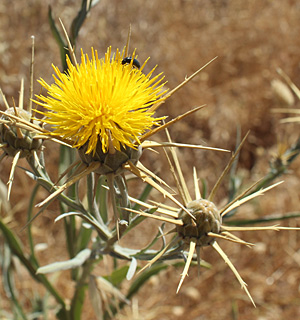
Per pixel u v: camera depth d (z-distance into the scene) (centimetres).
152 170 36
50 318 28
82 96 13
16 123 13
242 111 38
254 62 40
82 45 37
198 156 37
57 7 37
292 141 38
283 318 31
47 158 33
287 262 33
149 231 33
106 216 19
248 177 37
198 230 14
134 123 13
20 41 35
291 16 43
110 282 20
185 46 40
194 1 44
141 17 40
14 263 22
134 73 13
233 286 32
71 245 20
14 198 32
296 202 34
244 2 44
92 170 13
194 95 38
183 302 31
